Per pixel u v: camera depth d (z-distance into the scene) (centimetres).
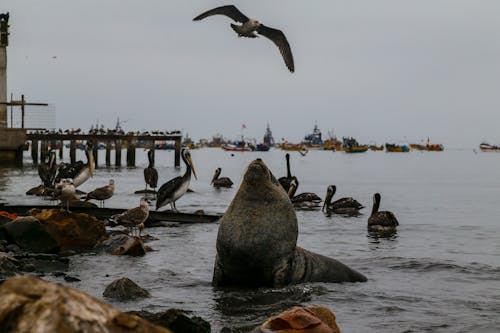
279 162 11825
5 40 5231
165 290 1052
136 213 1566
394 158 16738
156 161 10150
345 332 833
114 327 311
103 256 1370
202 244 1584
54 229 1430
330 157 17188
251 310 927
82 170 2766
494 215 2689
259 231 1030
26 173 4709
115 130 7025
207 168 7925
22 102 5269
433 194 4072
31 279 321
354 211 2675
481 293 1092
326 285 1095
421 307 979
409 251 1622
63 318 301
